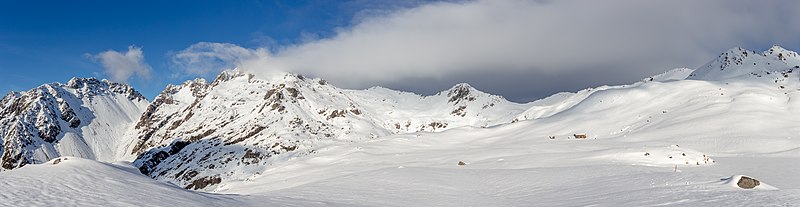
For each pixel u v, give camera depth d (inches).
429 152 5187.0
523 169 2412.6
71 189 1205.7
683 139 4611.2
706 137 4562.0
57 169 1489.9
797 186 1761.8
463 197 1553.9
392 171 2346.2
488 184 1900.8
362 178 2101.4
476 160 3693.4
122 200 1120.2
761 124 4785.9
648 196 1227.2
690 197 1136.8
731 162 2817.4
